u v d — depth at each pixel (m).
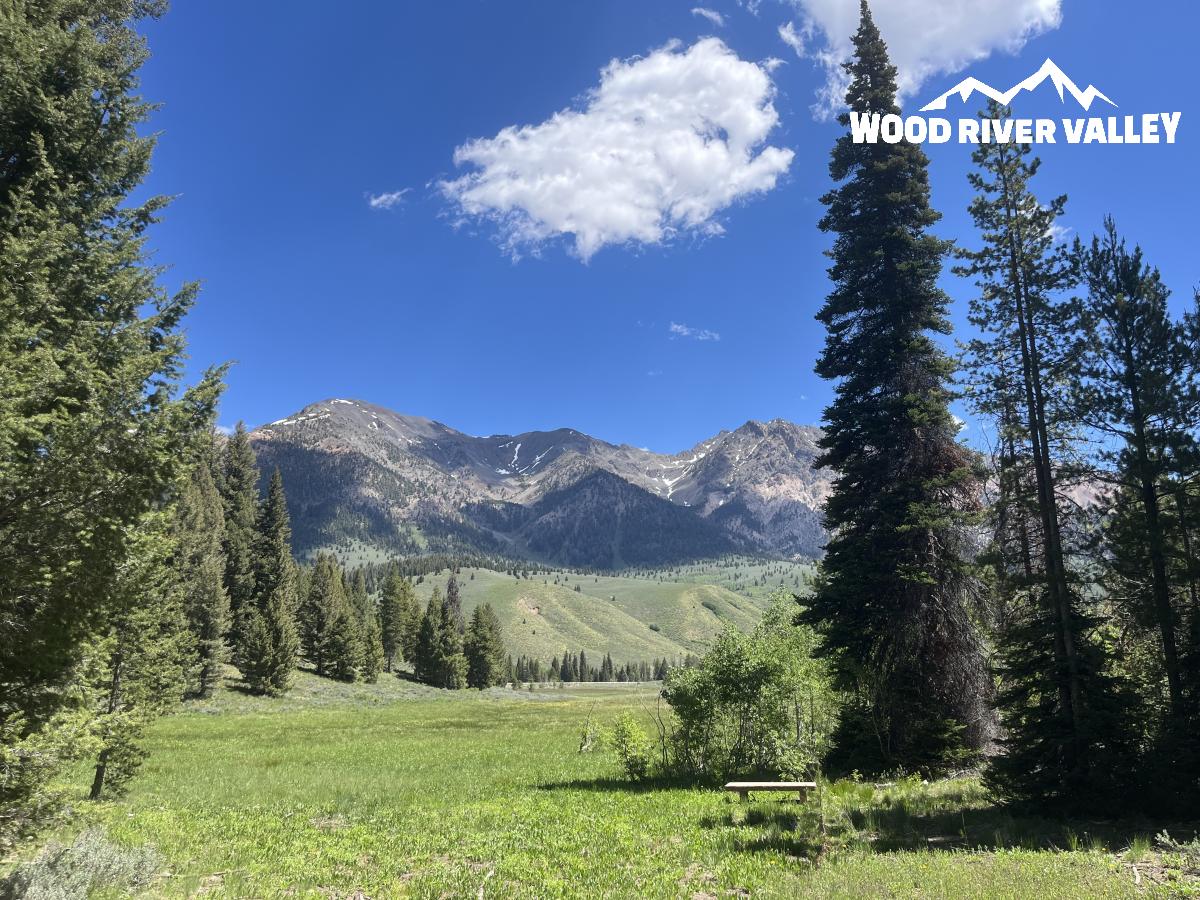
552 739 41.84
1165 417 14.05
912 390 20.34
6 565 7.10
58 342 9.25
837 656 20.20
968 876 8.30
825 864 9.73
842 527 21.47
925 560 19.30
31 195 10.48
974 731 18.52
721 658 21.20
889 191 22.17
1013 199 16.11
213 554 72.94
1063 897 7.24
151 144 12.30
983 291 16.17
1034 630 13.75
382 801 18.91
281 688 71.50
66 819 8.61
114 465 7.59
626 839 12.65
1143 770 12.11
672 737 22.81
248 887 9.96
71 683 8.80
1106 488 15.09
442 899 9.39
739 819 13.88
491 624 136.38
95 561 7.84
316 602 97.81
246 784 22.30
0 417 6.82
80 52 11.41
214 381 8.71
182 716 53.75
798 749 20.55
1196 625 12.60
